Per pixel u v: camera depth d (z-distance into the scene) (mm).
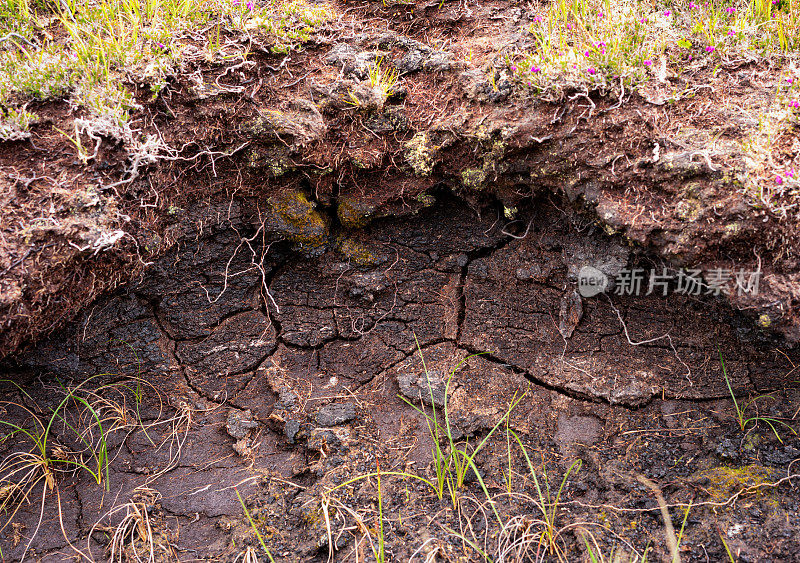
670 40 917
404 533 780
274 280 944
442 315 930
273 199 927
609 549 755
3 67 872
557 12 969
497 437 852
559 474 820
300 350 922
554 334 906
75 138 840
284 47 941
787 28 915
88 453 852
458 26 995
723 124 843
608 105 868
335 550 772
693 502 776
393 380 900
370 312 933
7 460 833
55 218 812
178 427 874
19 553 783
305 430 858
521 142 878
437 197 953
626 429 848
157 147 873
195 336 917
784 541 733
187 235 917
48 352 876
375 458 837
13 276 787
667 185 832
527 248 932
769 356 855
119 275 877
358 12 1015
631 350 887
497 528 779
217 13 967
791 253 798
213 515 809
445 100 928
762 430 818
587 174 861
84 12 944
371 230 953
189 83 905
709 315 872
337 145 919
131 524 800
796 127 830
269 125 904
